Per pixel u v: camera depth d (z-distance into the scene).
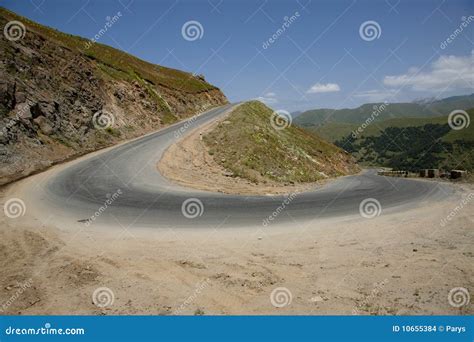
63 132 29.62
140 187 19.14
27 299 7.12
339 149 68.38
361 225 12.10
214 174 23.89
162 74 75.81
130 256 9.09
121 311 6.76
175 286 7.61
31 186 18.06
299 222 12.67
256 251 9.53
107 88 42.72
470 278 7.55
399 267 8.28
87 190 17.80
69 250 9.38
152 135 39.00
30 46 34.06
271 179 24.78
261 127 36.16
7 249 9.38
